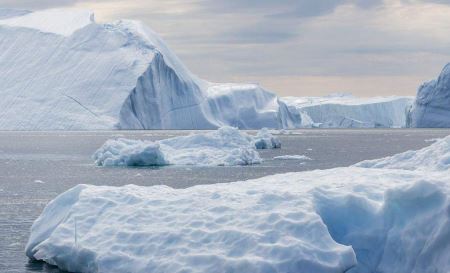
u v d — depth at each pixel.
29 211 27.56
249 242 13.38
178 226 14.66
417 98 192.62
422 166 22.67
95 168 55.38
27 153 83.19
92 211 16.12
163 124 193.75
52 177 47.25
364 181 16.25
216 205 15.06
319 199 14.71
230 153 59.44
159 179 44.53
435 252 13.27
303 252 12.86
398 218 14.11
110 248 14.55
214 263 13.19
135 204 16.06
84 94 198.62
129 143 62.31
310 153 79.44
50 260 16.03
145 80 194.00
